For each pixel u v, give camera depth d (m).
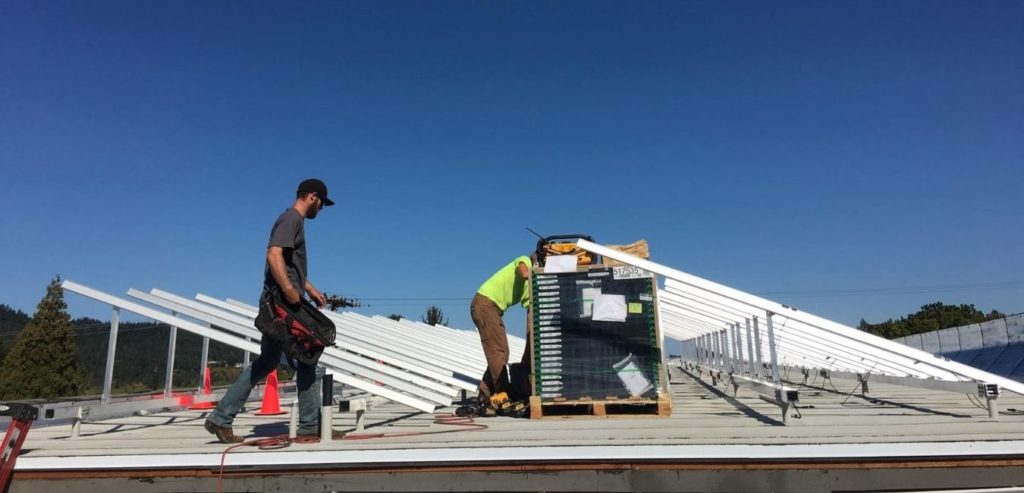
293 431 3.69
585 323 4.68
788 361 8.38
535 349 4.67
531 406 4.53
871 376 5.98
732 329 7.18
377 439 3.43
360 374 4.82
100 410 5.31
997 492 2.73
